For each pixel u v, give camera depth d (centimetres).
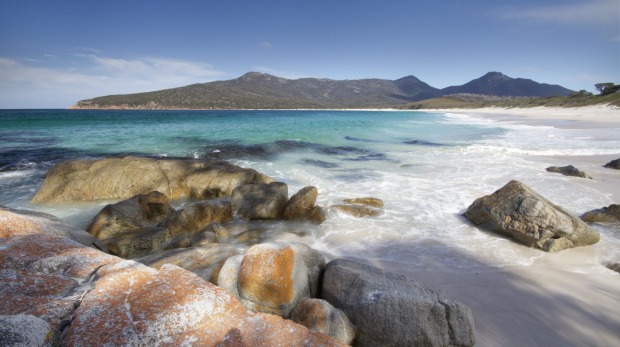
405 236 840
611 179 1387
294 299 434
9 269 295
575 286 604
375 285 465
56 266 321
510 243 791
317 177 1472
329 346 277
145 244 773
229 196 1241
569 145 2342
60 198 1189
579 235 745
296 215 964
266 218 971
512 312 532
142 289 278
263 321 288
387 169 1642
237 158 1928
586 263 689
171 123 4594
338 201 1107
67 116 6588
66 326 236
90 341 213
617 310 534
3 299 250
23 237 373
